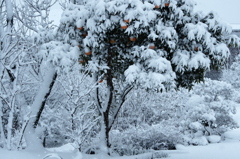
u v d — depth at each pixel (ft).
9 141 14.30
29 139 16.60
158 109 40.57
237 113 57.06
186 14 18.70
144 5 16.56
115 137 27.30
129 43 19.39
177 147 32.60
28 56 21.68
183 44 19.08
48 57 16.42
